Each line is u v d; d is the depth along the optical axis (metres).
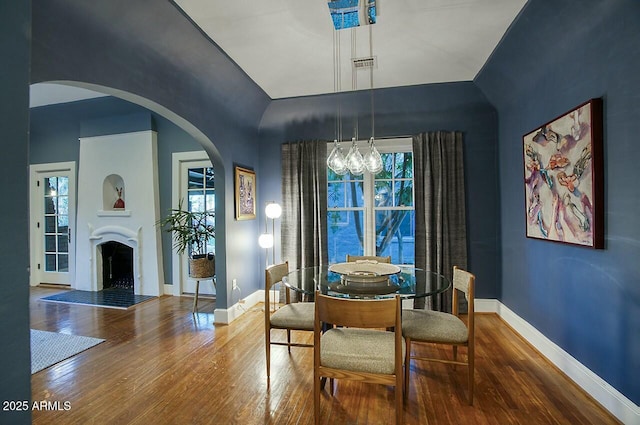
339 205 3.99
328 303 1.56
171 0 1.98
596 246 1.81
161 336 2.90
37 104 4.55
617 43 1.67
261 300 3.98
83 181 4.61
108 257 4.76
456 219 3.44
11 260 0.82
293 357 2.49
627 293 1.64
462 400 1.90
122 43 1.97
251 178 3.79
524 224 2.77
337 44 2.52
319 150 3.81
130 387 2.07
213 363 2.38
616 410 1.70
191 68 2.56
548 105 2.35
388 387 2.06
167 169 4.41
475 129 3.47
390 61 2.81
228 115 3.31
